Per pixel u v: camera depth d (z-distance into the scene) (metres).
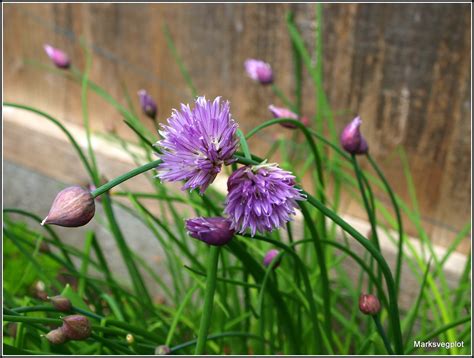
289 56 0.54
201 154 0.23
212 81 0.60
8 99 0.79
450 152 0.49
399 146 0.51
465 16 0.44
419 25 0.47
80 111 0.73
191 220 0.24
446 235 0.52
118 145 0.68
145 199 0.66
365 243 0.26
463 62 0.45
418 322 0.53
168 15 0.61
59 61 0.50
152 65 0.64
